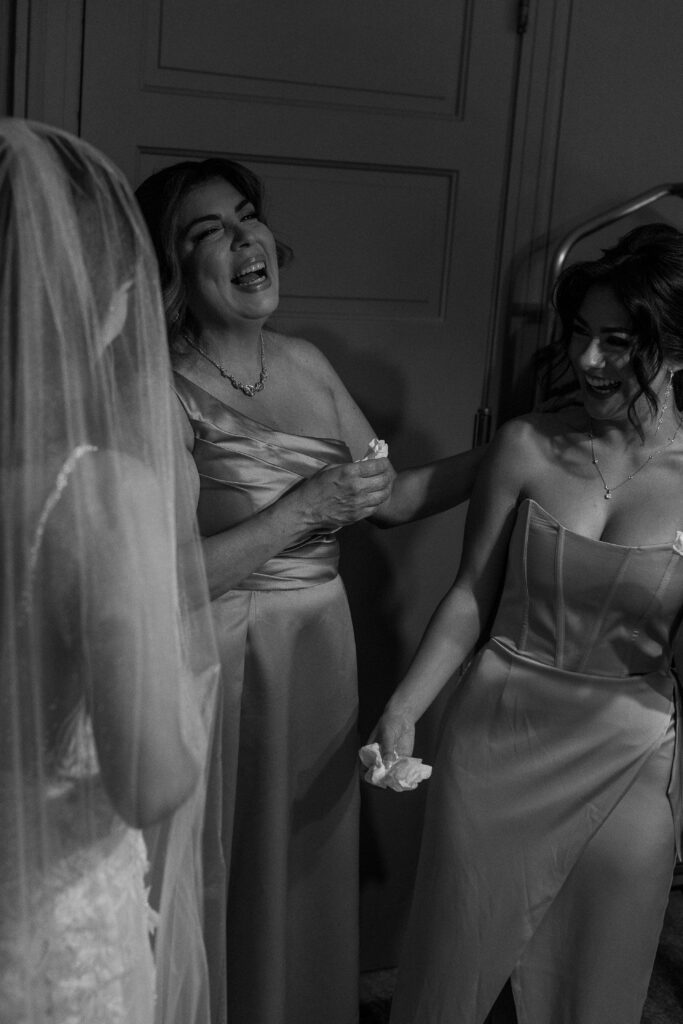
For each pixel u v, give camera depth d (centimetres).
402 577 269
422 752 275
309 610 211
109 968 128
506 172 261
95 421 120
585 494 197
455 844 206
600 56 261
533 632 204
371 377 261
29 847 122
